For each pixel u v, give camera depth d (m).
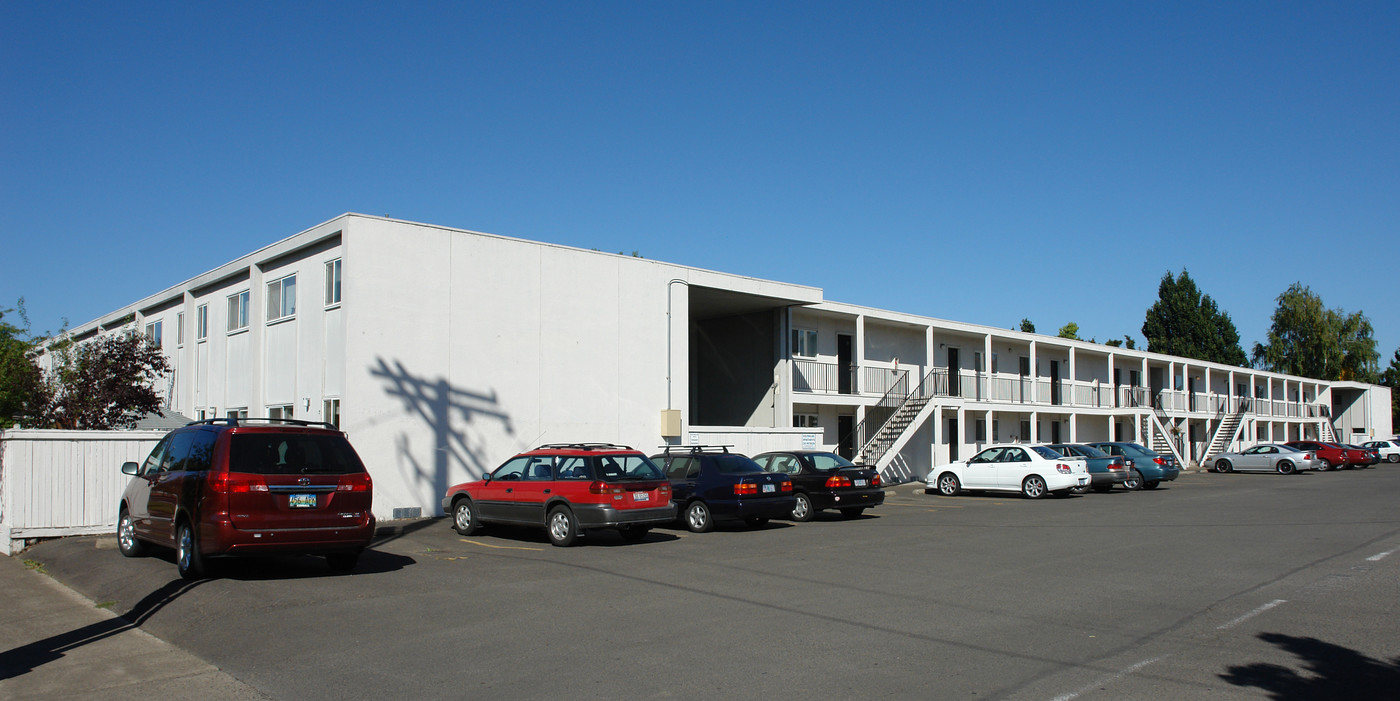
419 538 15.93
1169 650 7.49
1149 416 45.00
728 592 10.23
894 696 6.25
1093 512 20.39
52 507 14.65
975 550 13.78
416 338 19.88
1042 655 7.34
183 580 10.97
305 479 11.03
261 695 6.46
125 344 24.12
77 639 8.31
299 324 21.03
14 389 21.98
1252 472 42.31
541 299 22.19
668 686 6.50
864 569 11.91
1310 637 7.92
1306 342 79.50
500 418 21.11
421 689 6.50
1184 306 79.56
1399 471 42.09
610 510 14.24
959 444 33.81
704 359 32.56
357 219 19.22
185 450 11.80
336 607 9.41
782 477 17.61
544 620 8.75
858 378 32.50
